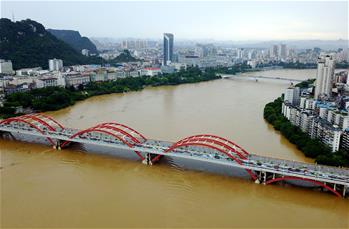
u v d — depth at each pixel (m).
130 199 134.50
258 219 122.12
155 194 139.62
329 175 142.62
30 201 130.62
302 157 181.62
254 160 156.75
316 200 137.75
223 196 139.62
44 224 115.12
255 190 145.88
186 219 120.69
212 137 184.88
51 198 133.38
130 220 118.88
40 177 153.75
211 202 134.25
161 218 120.69
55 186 144.50
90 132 195.12
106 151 190.75
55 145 194.62
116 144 178.25
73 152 188.62
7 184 145.62
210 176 159.12
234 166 161.00
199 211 126.75
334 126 195.00
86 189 142.38
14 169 162.75
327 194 143.12
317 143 187.50
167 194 139.88
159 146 174.62
